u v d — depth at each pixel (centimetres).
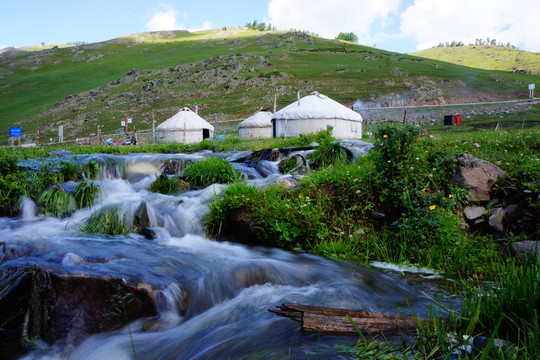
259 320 380
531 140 1015
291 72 9506
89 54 16212
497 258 551
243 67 10131
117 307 401
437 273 539
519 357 246
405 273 539
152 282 430
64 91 10531
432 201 642
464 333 299
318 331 328
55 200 802
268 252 629
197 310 437
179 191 967
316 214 694
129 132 5766
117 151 1709
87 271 421
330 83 8438
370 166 782
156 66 12456
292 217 685
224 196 768
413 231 615
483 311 311
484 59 18588
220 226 712
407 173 684
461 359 252
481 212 658
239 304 432
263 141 2331
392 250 616
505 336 288
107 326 397
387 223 673
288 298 439
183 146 1936
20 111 8806
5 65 15075
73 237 625
